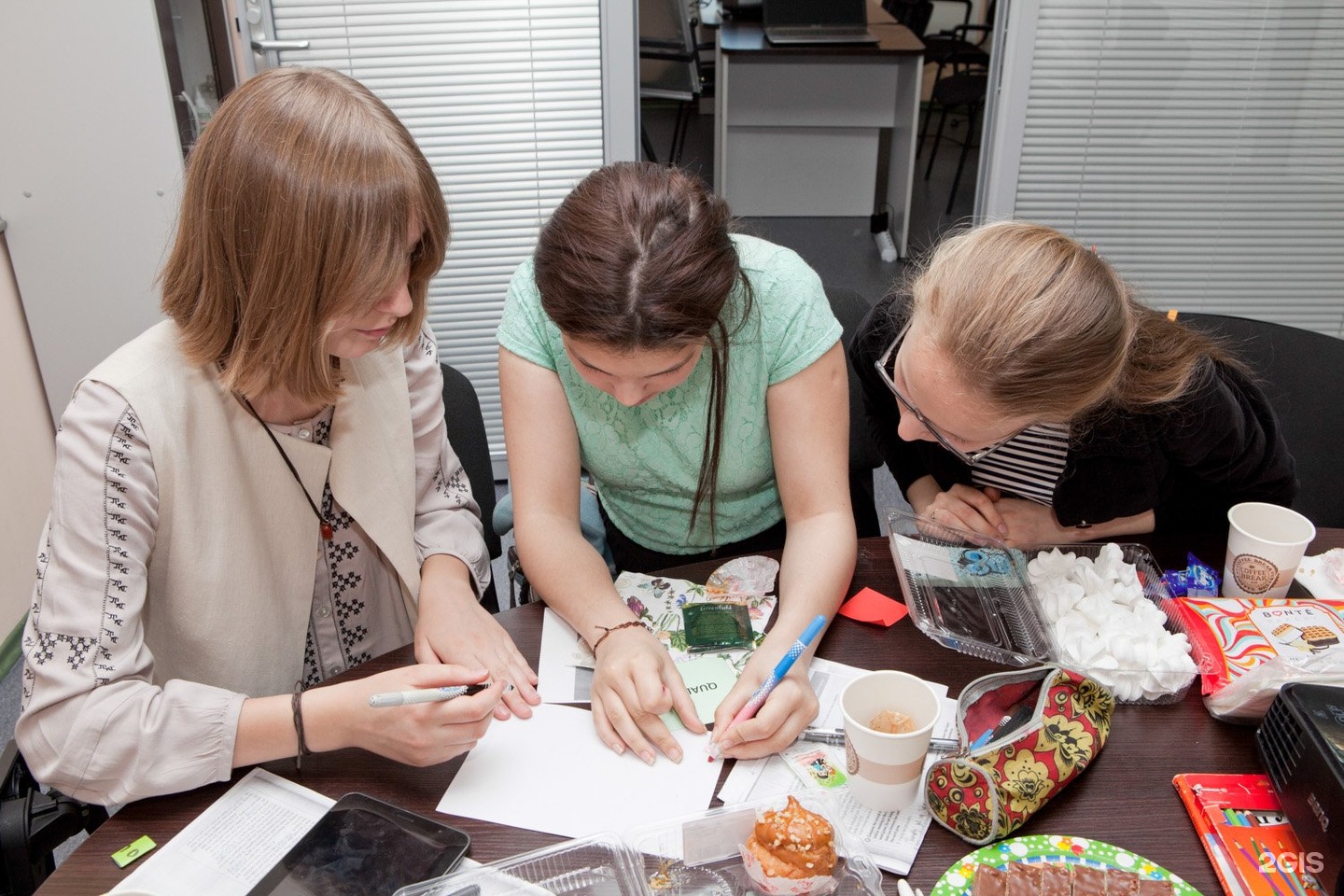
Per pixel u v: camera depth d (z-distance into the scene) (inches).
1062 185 116.0
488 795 36.5
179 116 96.4
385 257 36.5
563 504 49.7
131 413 39.1
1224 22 107.0
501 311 114.6
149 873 33.0
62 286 98.7
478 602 47.8
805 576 45.7
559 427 49.8
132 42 91.0
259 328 37.3
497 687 37.3
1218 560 50.2
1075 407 40.3
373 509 47.5
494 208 109.8
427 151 106.7
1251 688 37.4
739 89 191.5
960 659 43.3
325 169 34.9
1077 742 36.1
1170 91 110.7
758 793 36.3
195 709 36.6
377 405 48.0
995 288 38.8
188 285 38.0
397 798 36.5
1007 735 36.0
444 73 103.4
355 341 39.9
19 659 91.4
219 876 33.0
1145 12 106.8
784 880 31.3
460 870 33.1
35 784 40.9
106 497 38.2
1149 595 45.3
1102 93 111.0
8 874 38.8
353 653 52.1
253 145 35.0
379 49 102.2
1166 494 52.7
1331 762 31.3
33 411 99.6
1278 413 61.3
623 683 39.7
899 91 185.2
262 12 99.0
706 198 41.6
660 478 53.1
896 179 186.7
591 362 41.4
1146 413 47.0
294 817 35.6
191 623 43.4
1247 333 61.7
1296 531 44.5
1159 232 118.5
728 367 48.1
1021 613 45.5
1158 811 35.3
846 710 34.8
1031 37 108.0
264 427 43.7
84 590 37.4
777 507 56.7
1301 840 32.5
